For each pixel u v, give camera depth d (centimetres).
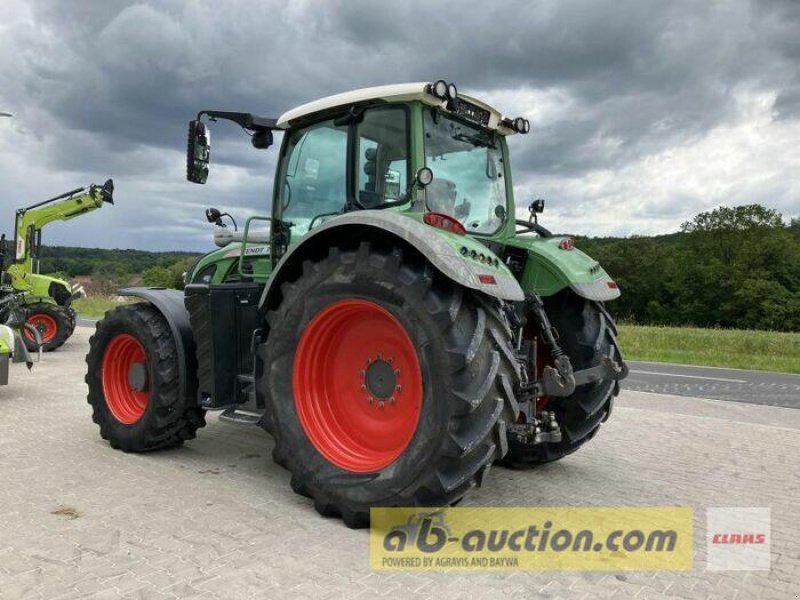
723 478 444
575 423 445
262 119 479
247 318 449
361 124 405
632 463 482
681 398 809
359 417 372
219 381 431
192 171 465
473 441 308
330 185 424
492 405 315
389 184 390
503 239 459
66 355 1076
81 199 1174
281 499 384
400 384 355
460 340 315
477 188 437
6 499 371
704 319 5466
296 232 445
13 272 1128
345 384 378
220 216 547
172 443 484
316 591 267
